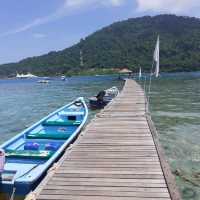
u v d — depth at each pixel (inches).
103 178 240.5
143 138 370.0
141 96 909.2
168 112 764.6
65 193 214.2
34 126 433.4
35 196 209.0
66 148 343.3
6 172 265.0
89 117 733.3
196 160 377.4
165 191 215.3
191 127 567.8
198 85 1755.7
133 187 222.8
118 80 2790.4
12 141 354.0
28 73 5940.0
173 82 2187.5
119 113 574.2
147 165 269.9
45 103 1163.3
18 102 1272.1
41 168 269.0
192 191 291.0
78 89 1924.2
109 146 335.0
